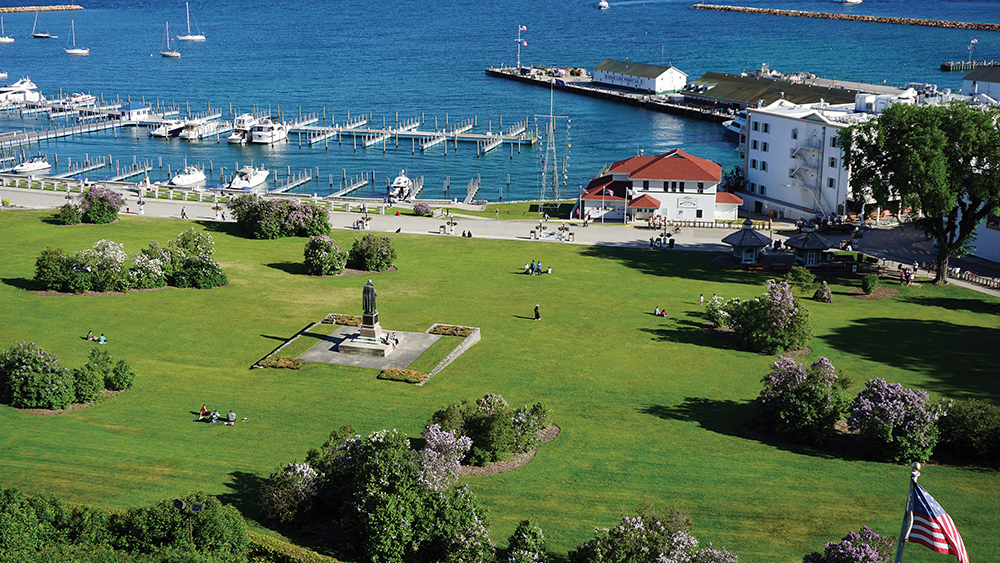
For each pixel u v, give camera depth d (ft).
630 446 197.16
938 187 313.53
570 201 539.70
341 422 205.77
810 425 200.95
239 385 231.30
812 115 479.00
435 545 147.33
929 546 116.57
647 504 155.33
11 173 626.64
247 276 336.70
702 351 266.16
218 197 501.56
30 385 207.10
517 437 192.75
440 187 624.18
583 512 163.53
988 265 370.12
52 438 187.52
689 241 422.82
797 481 179.42
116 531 141.08
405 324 285.84
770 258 383.65
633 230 446.60
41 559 130.72
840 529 157.89
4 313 280.10
